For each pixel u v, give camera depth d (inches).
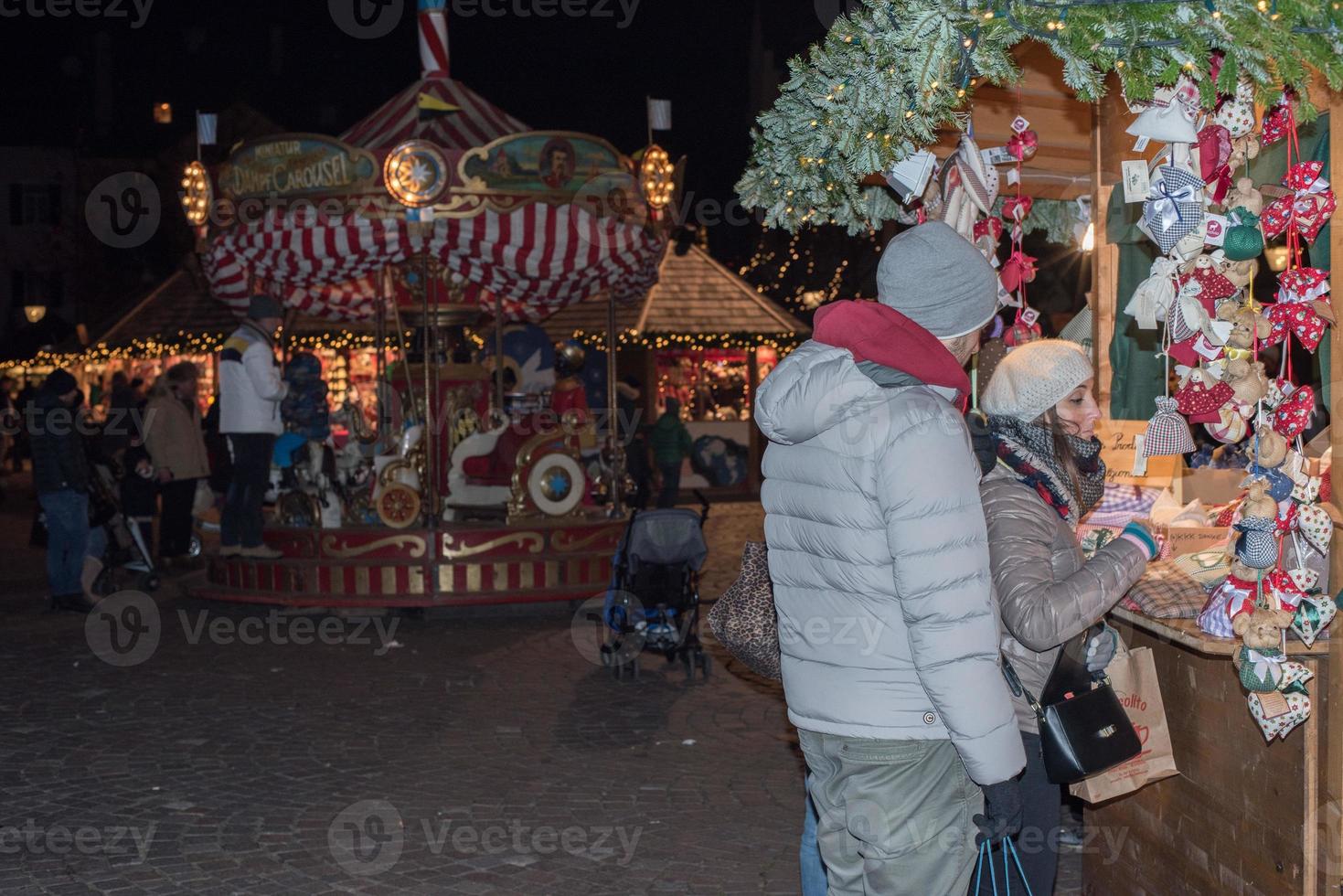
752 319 868.0
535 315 591.5
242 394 448.8
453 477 477.7
